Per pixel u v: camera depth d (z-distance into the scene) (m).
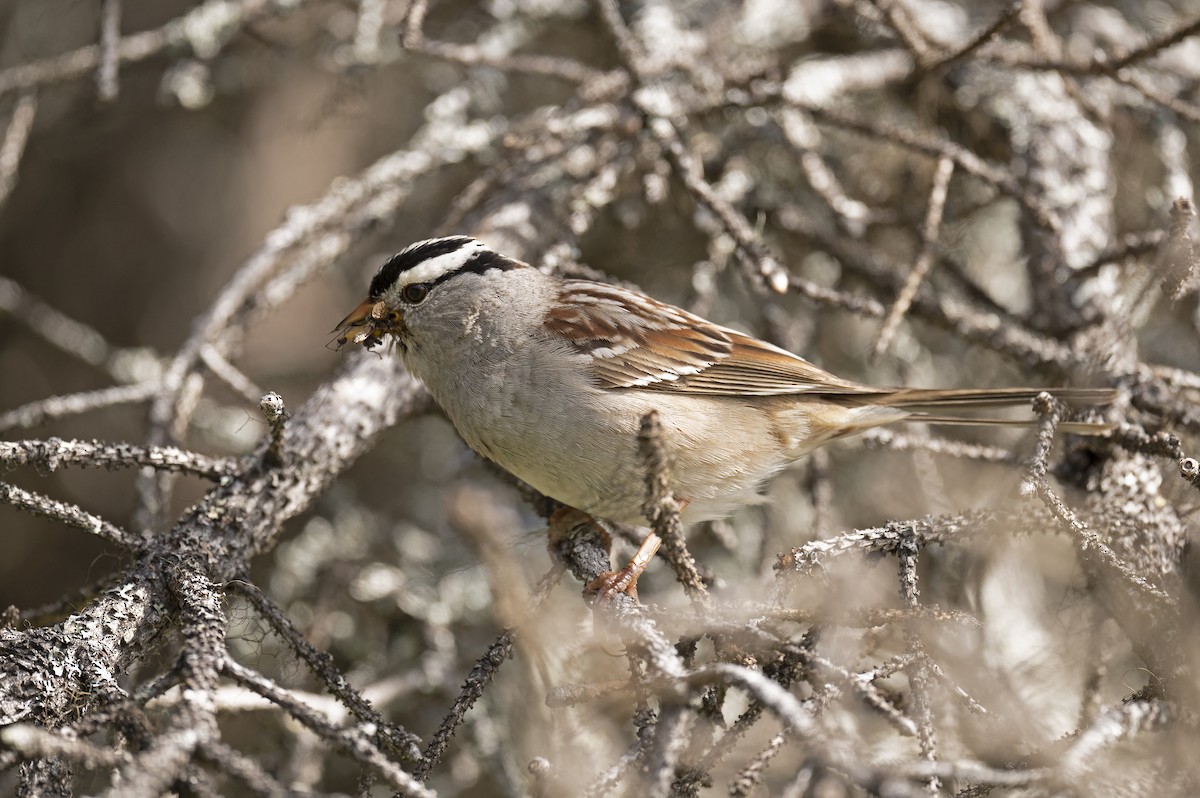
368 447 7.34
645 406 7.29
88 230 12.80
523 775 7.83
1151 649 5.67
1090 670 6.58
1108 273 8.49
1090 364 7.77
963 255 10.69
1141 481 6.94
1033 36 8.91
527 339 7.32
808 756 4.59
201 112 12.46
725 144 9.92
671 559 4.95
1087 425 6.71
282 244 8.69
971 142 10.13
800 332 9.84
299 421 7.02
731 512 7.87
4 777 5.03
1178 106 8.16
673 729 4.43
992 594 8.94
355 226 9.09
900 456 9.92
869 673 5.04
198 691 4.48
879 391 7.76
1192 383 7.50
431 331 7.43
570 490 7.34
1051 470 7.38
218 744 4.22
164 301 12.84
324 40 11.16
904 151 10.23
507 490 9.83
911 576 5.66
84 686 5.27
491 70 10.22
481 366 7.35
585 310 7.45
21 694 5.12
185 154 12.87
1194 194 10.02
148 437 7.68
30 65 9.26
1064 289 8.40
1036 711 7.67
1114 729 4.52
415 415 8.08
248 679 4.57
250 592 5.51
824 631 5.38
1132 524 6.69
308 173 12.83
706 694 5.18
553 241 8.24
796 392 7.69
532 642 6.00
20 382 12.29
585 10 10.23
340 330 7.62
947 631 6.96
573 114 8.47
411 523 10.48
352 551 9.87
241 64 10.88
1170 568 6.59
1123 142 9.99
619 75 8.50
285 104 12.59
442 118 9.59
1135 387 7.43
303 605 9.53
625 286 8.31
